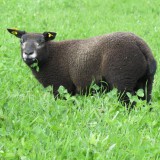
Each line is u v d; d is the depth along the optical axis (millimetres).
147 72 27594
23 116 24781
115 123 23609
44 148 21281
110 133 22547
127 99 27469
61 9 62438
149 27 53844
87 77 28859
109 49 27562
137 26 54094
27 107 26188
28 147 20797
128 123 23797
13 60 36781
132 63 27016
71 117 25141
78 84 29594
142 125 24359
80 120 24672
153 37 48656
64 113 25438
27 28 50031
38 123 23828
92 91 29312
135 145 21516
